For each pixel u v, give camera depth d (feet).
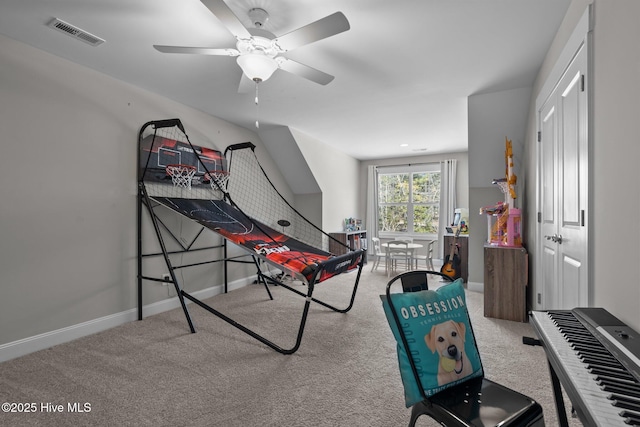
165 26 7.34
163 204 10.80
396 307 3.93
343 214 21.83
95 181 9.75
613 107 4.46
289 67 7.51
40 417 5.61
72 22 7.22
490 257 10.96
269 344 8.36
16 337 8.00
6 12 6.83
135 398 6.20
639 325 3.74
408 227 23.44
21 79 8.14
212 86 10.88
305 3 6.52
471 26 7.31
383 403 6.04
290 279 16.96
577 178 5.94
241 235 10.77
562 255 7.09
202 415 5.70
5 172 7.86
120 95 10.44
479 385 4.05
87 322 9.45
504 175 13.88
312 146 17.89
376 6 6.60
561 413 4.26
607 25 4.67
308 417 5.63
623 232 4.16
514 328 9.91
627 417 2.19
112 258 10.16
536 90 9.88
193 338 9.16
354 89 10.96
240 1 6.48
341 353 8.20
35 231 8.38
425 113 13.42
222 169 14.42
